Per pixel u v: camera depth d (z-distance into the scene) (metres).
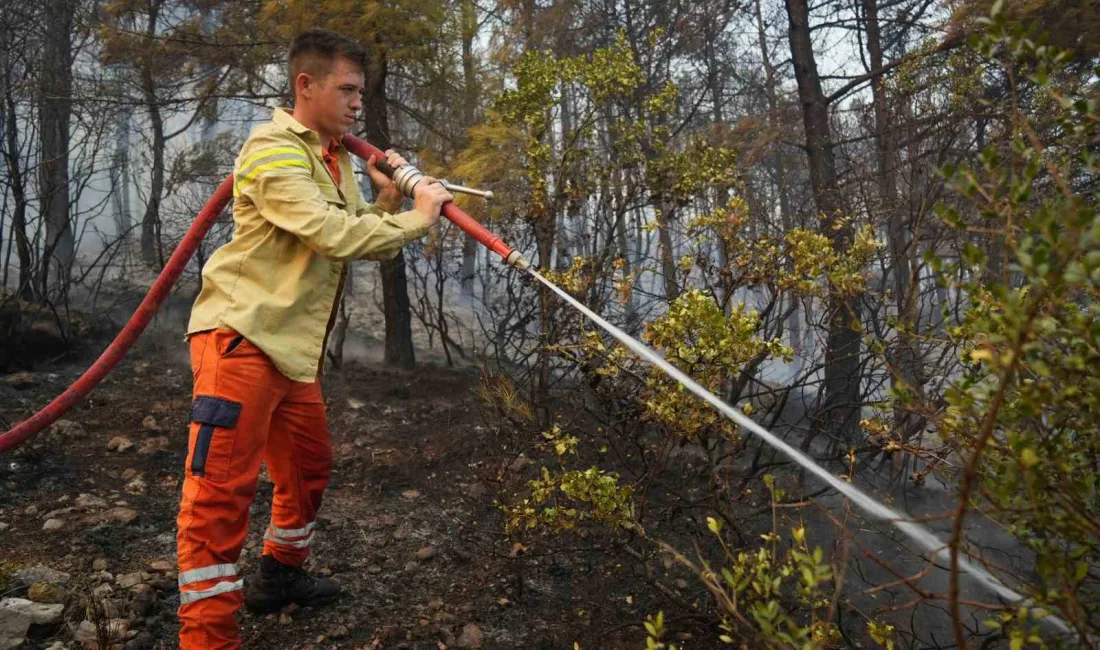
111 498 3.74
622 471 4.12
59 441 4.31
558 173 4.56
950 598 1.48
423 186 2.63
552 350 3.61
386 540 3.56
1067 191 1.31
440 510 3.88
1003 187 1.40
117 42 6.86
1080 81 4.04
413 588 3.20
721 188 4.41
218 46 6.71
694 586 3.22
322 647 2.75
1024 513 1.53
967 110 5.02
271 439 2.75
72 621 2.71
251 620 2.88
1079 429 1.59
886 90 5.91
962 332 2.24
